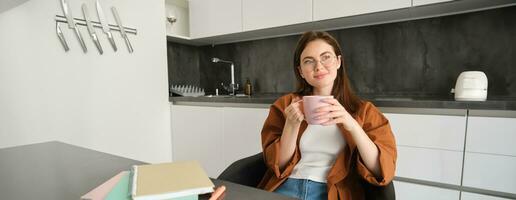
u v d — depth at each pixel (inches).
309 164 38.5
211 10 90.0
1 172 25.9
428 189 52.2
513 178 44.9
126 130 76.2
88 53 66.6
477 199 47.9
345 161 35.7
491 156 46.4
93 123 68.6
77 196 20.6
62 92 62.5
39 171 26.1
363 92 78.4
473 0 56.6
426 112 52.7
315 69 37.2
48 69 59.9
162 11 85.1
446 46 66.9
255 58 97.7
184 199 18.4
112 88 72.1
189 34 99.9
